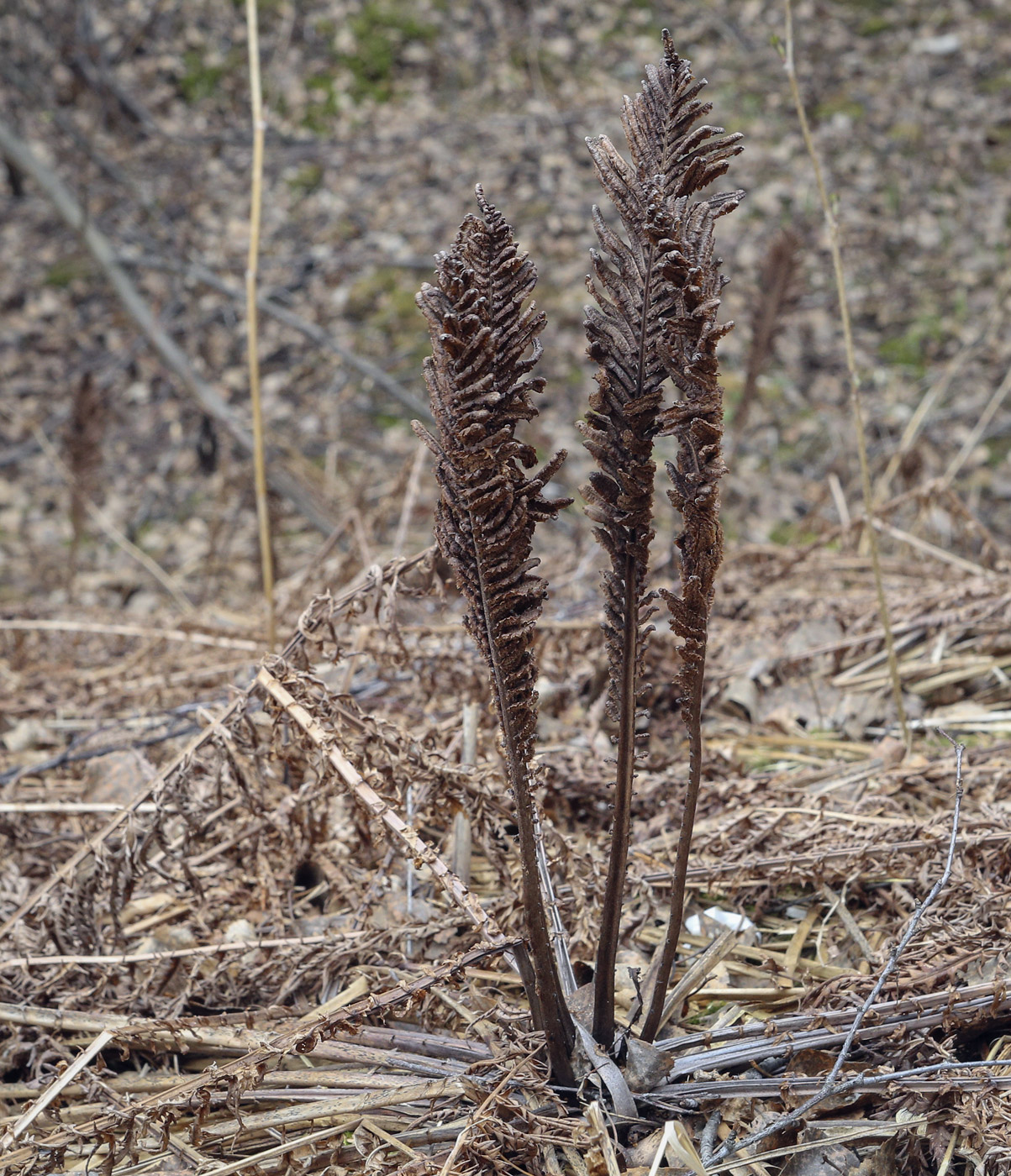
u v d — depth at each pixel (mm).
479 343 867
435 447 943
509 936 1319
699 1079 1214
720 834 1532
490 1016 1226
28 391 5680
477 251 886
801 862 1486
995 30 6992
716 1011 1363
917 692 2104
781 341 5359
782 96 6758
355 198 6582
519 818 1032
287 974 1406
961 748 1254
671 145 902
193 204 6227
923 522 2629
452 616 2291
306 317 5988
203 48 7211
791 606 2338
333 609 1437
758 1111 1177
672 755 1930
